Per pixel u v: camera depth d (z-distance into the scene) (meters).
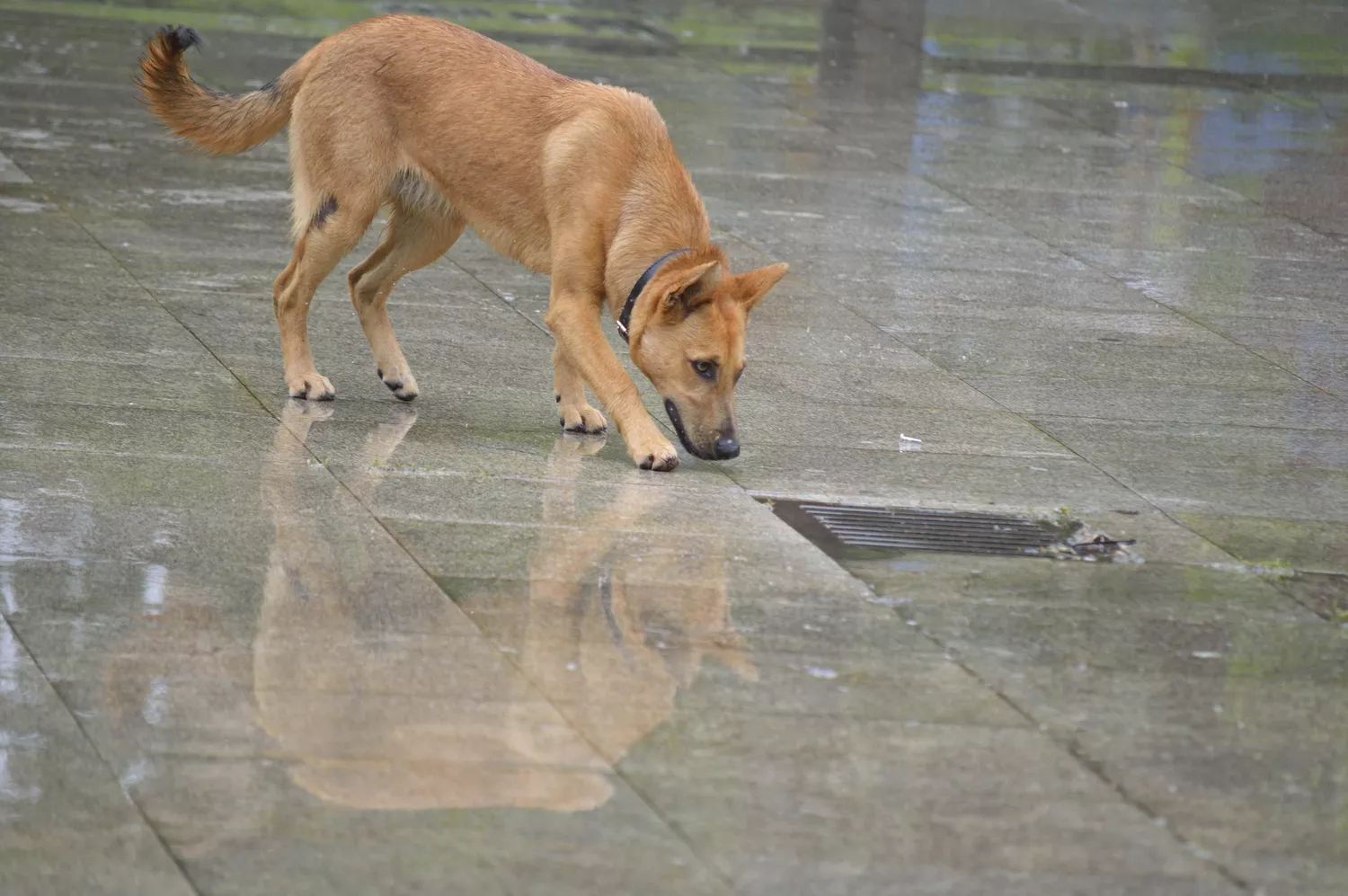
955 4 66.25
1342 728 14.17
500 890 11.05
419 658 14.53
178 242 30.06
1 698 13.39
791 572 17.11
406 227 22.64
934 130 44.03
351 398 22.62
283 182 35.50
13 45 47.00
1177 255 33.31
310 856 11.36
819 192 36.81
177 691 13.66
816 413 23.08
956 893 11.28
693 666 14.67
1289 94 51.66
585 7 59.94
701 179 37.25
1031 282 30.84
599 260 20.72
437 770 12.59
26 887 10.86
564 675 14.34
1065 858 11.79
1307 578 17.77
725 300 19.91
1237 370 26.16
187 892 10.88
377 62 21.59
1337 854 12.05
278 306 22.38
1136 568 17.83
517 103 21.17
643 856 11.55
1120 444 22.38
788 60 52.59
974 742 13.52
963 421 23.05
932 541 18.33
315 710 13.46
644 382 24.39
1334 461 22.02
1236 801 12.78
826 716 13.83
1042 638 15.76
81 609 15.17
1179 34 61.56
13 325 24.44
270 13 55.41
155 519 17.53
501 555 17.11
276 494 18.56
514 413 22.52
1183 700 14.55
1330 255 33.91
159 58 22.44
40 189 32.94
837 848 11.77
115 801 11.95
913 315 28.38
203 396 22.05
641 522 18.41
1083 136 44.53
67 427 20.34
